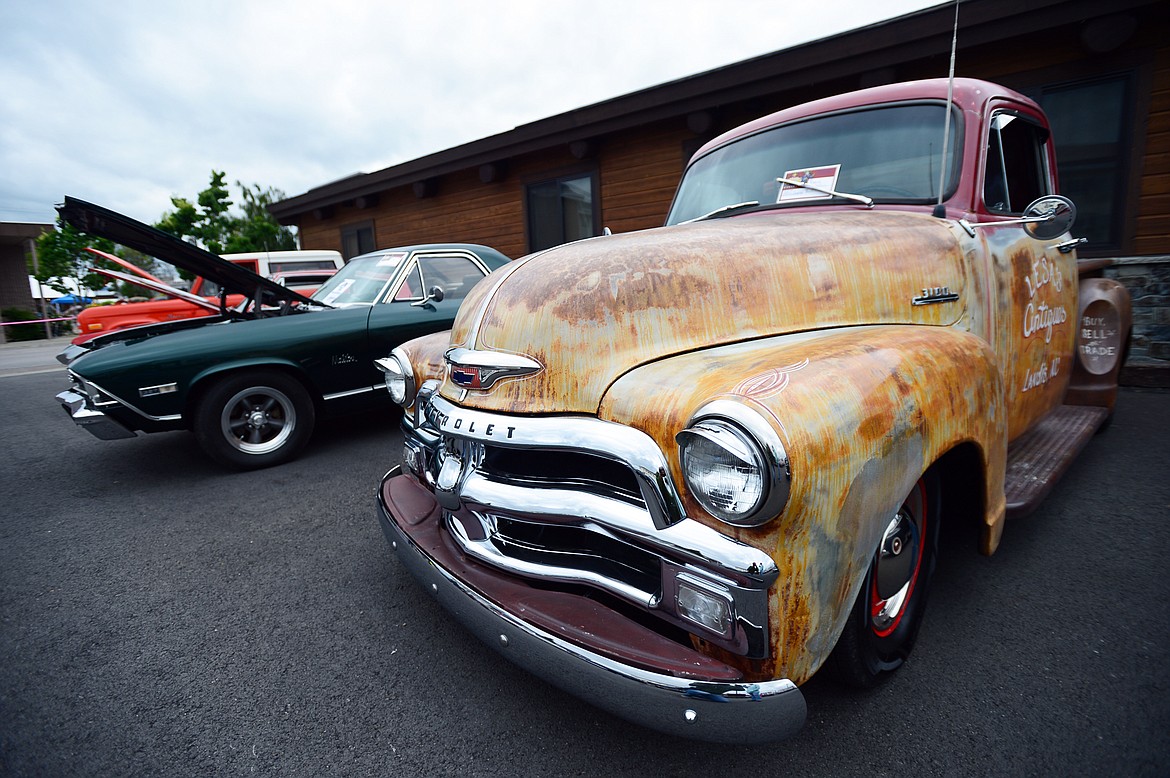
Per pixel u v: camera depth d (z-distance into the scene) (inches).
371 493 149.6
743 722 50.8
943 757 64.5
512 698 77.7
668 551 54.0
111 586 109.0
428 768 66.8
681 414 53.8
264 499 147.7
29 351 639.1
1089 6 203.2
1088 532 113.0
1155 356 223.8
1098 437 164.6
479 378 70.5
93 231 160.6
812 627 52.6
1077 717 69.2
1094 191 227.5
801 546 50.3
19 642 92.9
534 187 385.7
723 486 48.8
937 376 64.8
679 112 292.7
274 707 77.2
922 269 82.4
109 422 147.6
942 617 89.4
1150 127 213.9
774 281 71.5
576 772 65.5
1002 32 216.2
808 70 254.8
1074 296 128.3
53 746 71.7
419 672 83.2
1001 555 106.3
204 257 167.2
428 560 74.0
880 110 104.6
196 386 157.6
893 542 69.0
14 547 126.1
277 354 164.7
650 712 52.9
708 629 53.0
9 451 203.5
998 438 76.7
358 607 99.8
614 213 346.6
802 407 50.3
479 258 214.7
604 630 58.0
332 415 180.9
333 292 206.8
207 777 66.7
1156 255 218.7
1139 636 83.3
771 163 111.0
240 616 98.0
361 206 489.7
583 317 65.5
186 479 165.3
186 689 81.1
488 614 64.3
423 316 189.0
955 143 96.7
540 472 66.4
